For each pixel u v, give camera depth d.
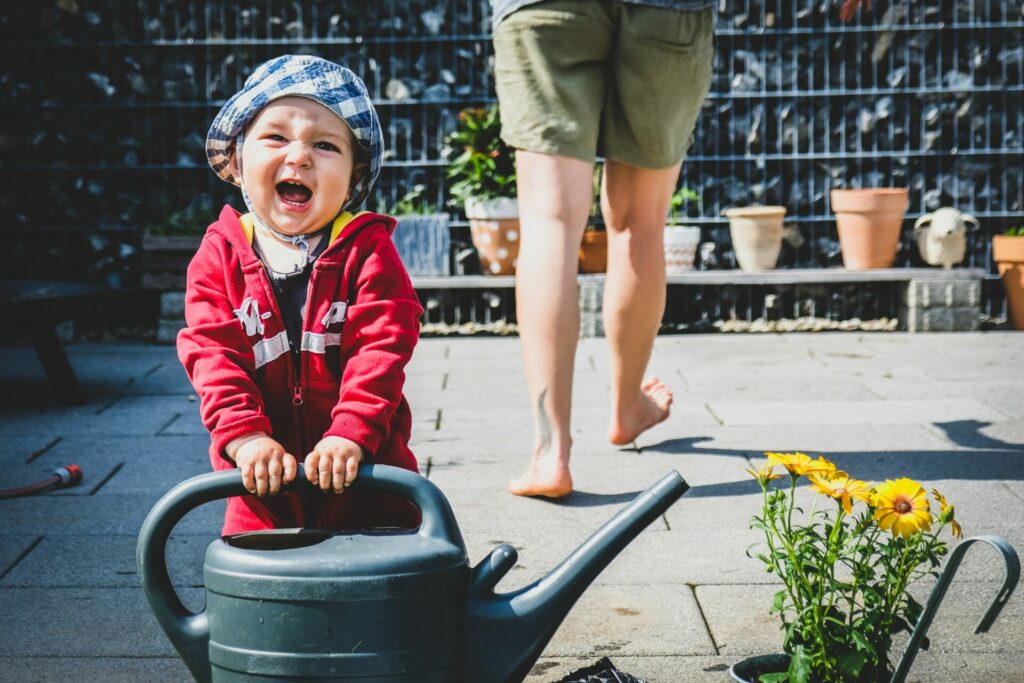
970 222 7.67
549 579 1.75
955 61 7.93
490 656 1.71
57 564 3.02
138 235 7.85
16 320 5.00
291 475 1.70
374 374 1.84
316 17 7.89
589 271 7.50
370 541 1.67
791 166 8.05
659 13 3.34
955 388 5.42
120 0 7.81
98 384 5.79
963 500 3.52
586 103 3.41
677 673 2.33
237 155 1.98
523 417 4.84
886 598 2.11
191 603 2.71
